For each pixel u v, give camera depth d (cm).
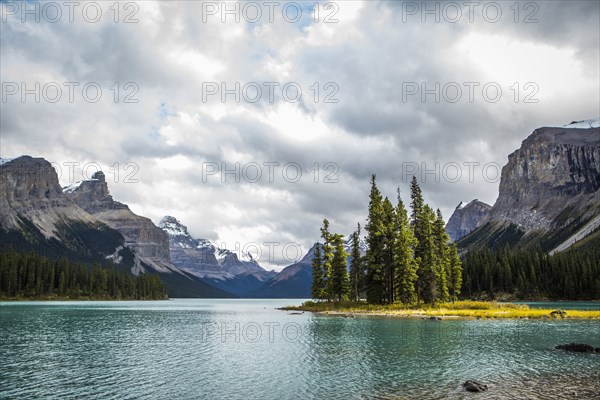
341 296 10162
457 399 2189
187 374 2917
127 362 3378
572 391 2308
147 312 11150
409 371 2877
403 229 8256
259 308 14762
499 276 17262
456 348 3766
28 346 4284
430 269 8469
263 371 2981
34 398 2356
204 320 7938
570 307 11694
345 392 2384
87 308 13000
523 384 2467
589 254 18788
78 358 3578
